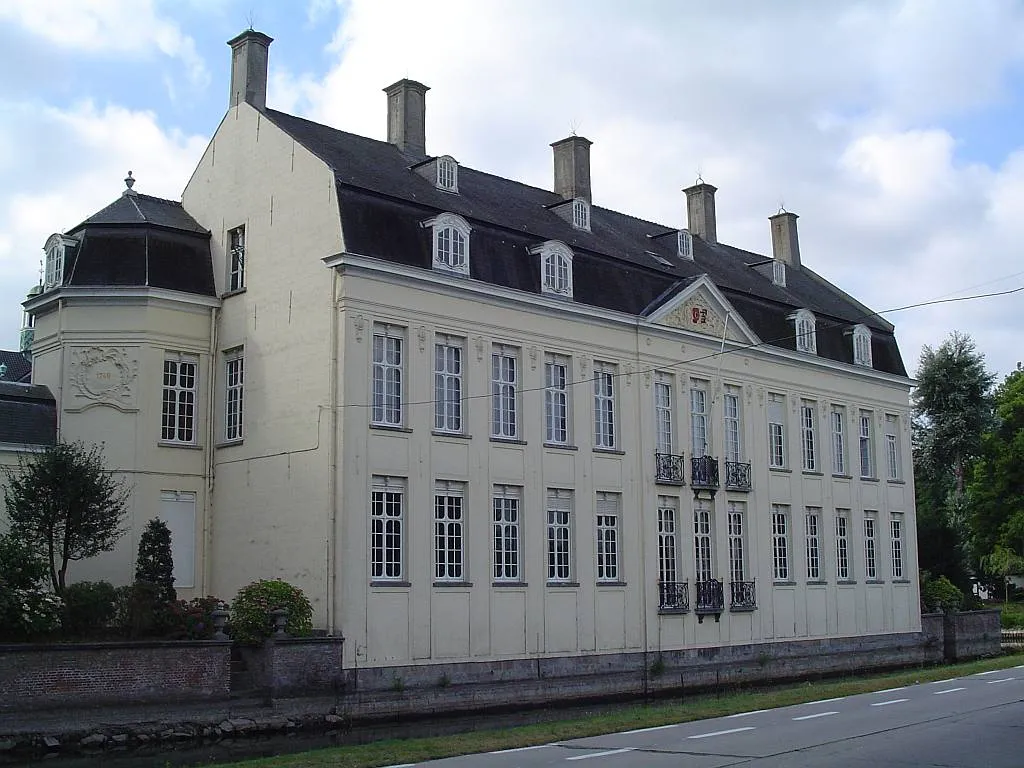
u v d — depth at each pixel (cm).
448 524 2855
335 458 2666
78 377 2947
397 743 1819
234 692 2391
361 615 2619
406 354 2805
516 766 1444
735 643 3588
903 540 4441
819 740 1619
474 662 2830
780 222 4953
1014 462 5962
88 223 3055
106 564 2845
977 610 4772
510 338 3055
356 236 2739
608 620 3194
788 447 3950
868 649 4141
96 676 2194
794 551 3891
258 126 3072
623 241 3800
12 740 2059
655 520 3391
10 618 2234
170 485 2962
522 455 3038
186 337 3045
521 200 3659
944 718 1856
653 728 1859
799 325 4056
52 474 2447
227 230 3125
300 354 2812
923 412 6762
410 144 3503
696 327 3619
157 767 1938
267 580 2667
